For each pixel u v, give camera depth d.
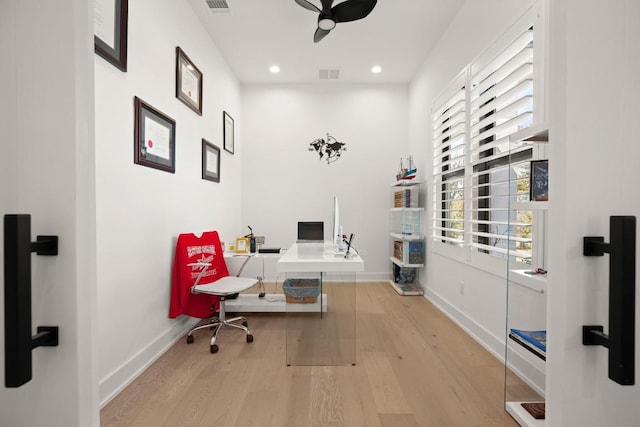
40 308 0.70
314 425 1.55
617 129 0.70
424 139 3.99
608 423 0.71
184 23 2.79
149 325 2.21
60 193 0.69
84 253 0.72
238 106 4.55
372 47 3.68
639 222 0.70
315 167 4.75
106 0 1.78
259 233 4.75
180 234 2.61
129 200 2.00
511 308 1.70
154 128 2.27
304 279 3.38
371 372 2.07
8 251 0.61
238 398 1.78
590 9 0.69
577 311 0.70
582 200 0.70
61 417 0.70
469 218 2.76
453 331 2.81
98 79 1.74
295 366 2.15
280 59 3.96
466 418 1.61
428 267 3.85
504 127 2.20
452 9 3.00
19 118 0.70
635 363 0.70
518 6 2.10
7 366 0.61
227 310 3.23
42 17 0.69
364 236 4.77
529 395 1.62
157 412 1.65
